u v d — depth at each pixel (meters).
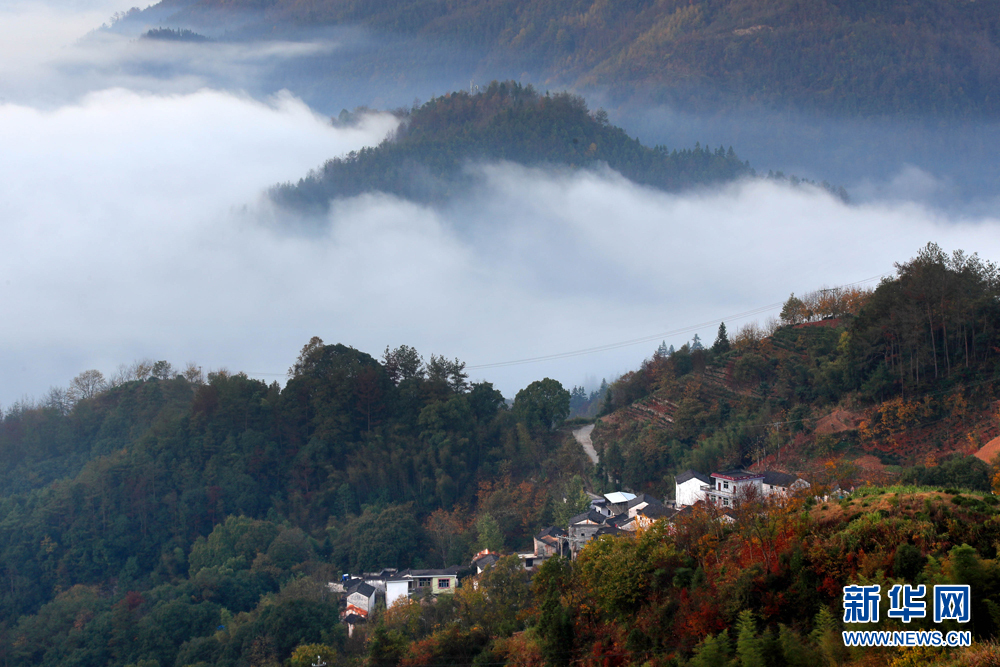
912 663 36.25
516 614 69.19
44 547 125.94
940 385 103.94
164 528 133.38
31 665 98.25
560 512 117.06
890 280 116.19
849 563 42.75
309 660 76.62
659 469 125.56
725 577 47.66
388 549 117.00
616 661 50.03
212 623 100.12
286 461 147.38
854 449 104.56
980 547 41.28
